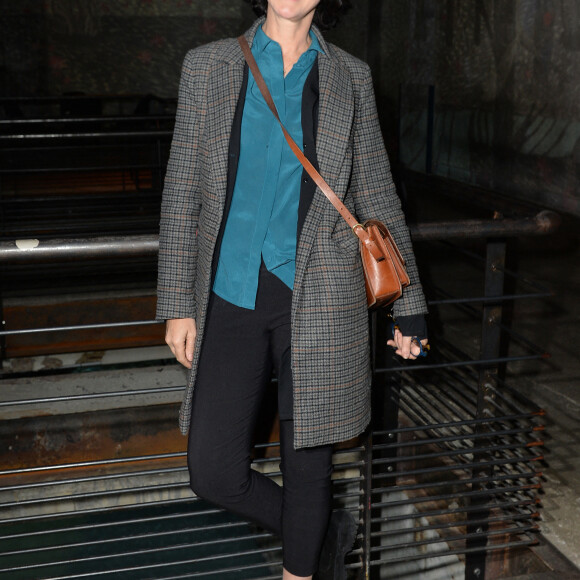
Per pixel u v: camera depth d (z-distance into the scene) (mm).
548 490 2850
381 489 2334
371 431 2246
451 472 3061
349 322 1621
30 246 1870
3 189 6227
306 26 1507
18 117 9883
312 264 1575
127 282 4137
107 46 13336
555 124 7328
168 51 13547
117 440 3033
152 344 4148
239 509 1790
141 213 5336
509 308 4965
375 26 10977
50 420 2963
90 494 2166
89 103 10961
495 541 2740
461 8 9078
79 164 7898
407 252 1728
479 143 8859
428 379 3852
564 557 2502
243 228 1556
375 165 1675
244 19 13570
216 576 3316
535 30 7570
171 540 3527
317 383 1614
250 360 1658
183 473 3074
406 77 10680
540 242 6445
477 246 6508
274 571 3367
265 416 3066
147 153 8297
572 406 3562
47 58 13172
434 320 4848
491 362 2545
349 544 2025
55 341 4000
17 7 12875
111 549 3428
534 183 7781
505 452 2957
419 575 3119
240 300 1589
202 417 1683
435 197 7906
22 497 2938
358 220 1753
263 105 1503
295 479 1770
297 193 1542
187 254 1603
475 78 8883
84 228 4762
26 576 3199
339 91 1540
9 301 3895
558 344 4367
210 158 1508
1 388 3205
